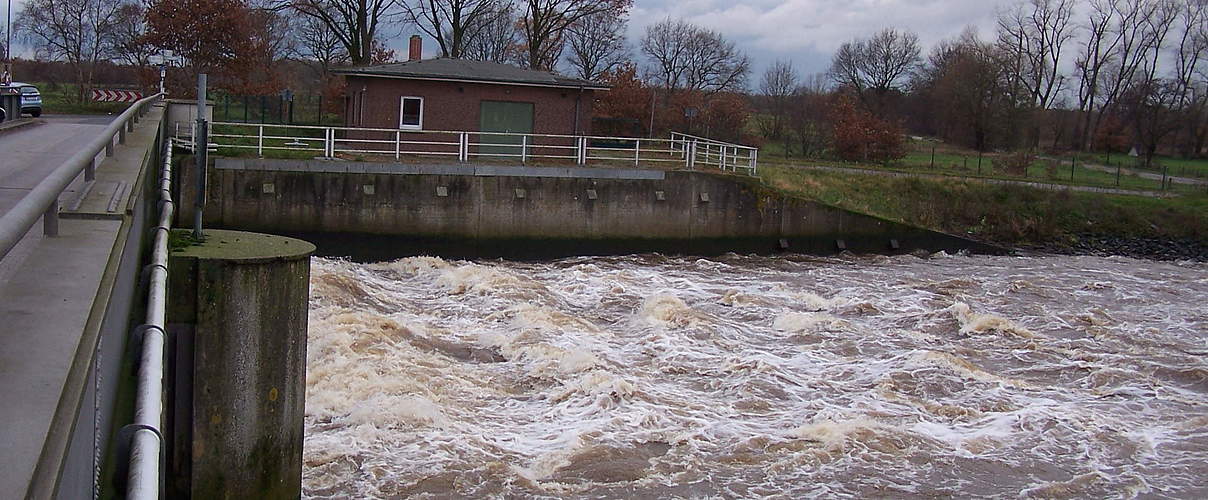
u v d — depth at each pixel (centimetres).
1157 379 1805
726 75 7175
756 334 2006
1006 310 2428
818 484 1207
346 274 2291
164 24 4509
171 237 927
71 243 674
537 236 2922
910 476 1254
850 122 5869
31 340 424
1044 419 1483
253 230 2706
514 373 1630
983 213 3891
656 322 2005
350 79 3628
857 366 1777
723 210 3084
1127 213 4031
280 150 3136
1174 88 7912
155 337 473
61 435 323
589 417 1406
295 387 917
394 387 1428
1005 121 7300
